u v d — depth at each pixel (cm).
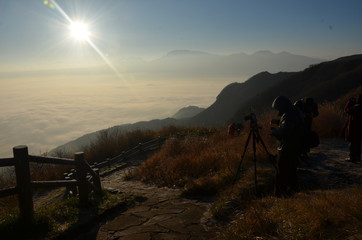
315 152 1020
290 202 496
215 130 1956
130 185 951
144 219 570
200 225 519
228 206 582
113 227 536
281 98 591
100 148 1850
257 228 415
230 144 1194
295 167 615
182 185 860
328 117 1298
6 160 475
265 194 655
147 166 1139
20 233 472
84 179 625
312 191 611
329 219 396
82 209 602
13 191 483
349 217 394
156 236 484
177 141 1375
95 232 519
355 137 876
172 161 1079
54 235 480
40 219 508
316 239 351
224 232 443
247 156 969
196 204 653
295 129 576
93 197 681
